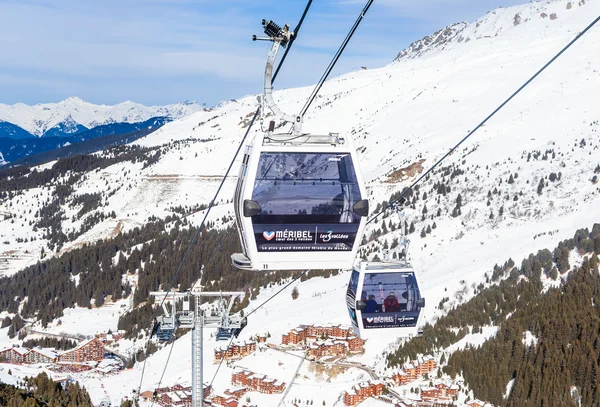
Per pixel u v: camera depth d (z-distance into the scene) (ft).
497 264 535.19
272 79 62.49
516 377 394.52
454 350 437.17
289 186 62.54
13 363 593.01
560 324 415.03
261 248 63.31
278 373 458.50
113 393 489.67
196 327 138.82
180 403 418.72
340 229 63.36
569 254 511.40
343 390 424.46
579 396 374.63
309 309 576.61
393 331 92.63
